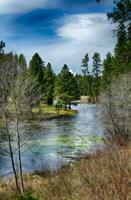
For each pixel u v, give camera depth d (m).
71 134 42.25
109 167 6.56
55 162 25.25
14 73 18.28
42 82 77.81
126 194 5.21
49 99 83.12
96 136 40.06
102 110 34.50
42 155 28.77
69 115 71.19
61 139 37.72
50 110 72.00
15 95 17.17
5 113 16.69
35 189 13.66
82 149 30.64
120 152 7.53
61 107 79.62
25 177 19.11
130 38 19.95
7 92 17.03
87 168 7.30
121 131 32.03
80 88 135.88
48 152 30.06
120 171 5.85
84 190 6.65
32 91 18.80
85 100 126.19
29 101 18.03
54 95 84.81
